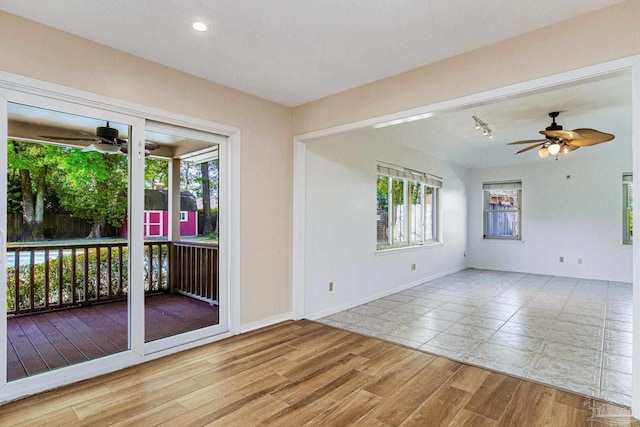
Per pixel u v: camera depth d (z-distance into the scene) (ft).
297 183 13.19
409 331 12.03
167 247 11.69
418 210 21.04
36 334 8.68
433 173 22.11
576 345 10.77
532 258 24.50
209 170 11.51
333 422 6.66
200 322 11.41
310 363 9.34
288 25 7.63
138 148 9.25
